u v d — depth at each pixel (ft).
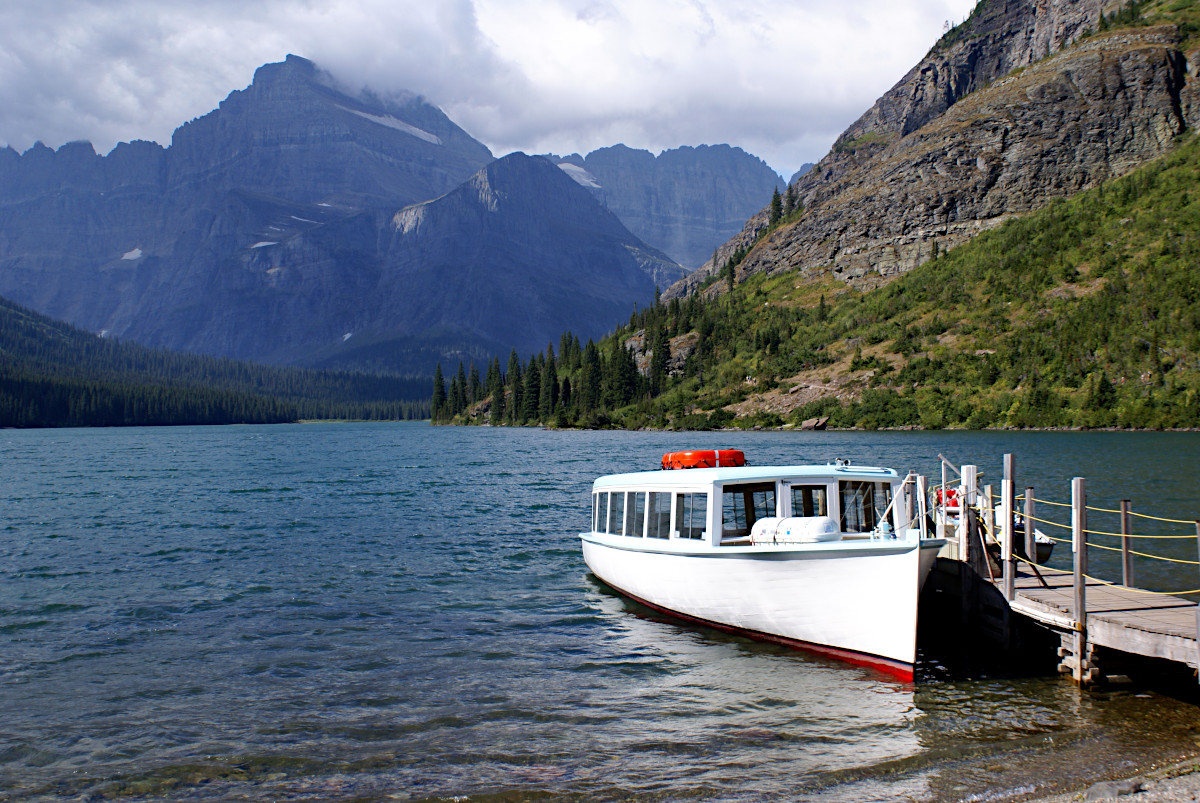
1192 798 44.80
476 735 58.13
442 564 121.70
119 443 624.18
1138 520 145.69
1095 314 598.34
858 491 79.87
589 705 63.72
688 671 70.95
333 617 91.61
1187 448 341.82
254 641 82.43
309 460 391.04
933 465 272.72
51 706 64.80
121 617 92.48
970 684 65.98
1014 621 71.05
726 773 51.26
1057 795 46.68
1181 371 517.55
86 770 53.26
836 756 53.31
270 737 58.18
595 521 103.96
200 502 210.38
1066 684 65.00
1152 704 60.34
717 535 77.36
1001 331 650.84
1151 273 615.57
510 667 73.31
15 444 611.06
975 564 76.74
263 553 132.46
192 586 108.27
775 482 78.43
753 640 77.82
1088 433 479.82
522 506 194.70
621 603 96.32
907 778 49.70
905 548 64.23
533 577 111.96
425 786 50.37
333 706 64.18
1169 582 96.17
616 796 48.55
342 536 149.48
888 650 66.54
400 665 74.33
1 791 50.60
